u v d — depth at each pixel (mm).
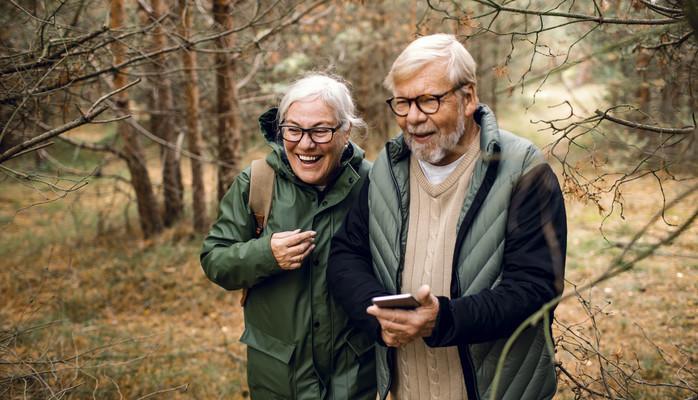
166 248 6559
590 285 867
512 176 1406
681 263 4742
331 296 1757
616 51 2113
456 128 1438
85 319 4617
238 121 5973
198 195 6961
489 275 1425
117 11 3877
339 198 1756
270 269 1636
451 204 1520
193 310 4848
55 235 7703
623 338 3561
